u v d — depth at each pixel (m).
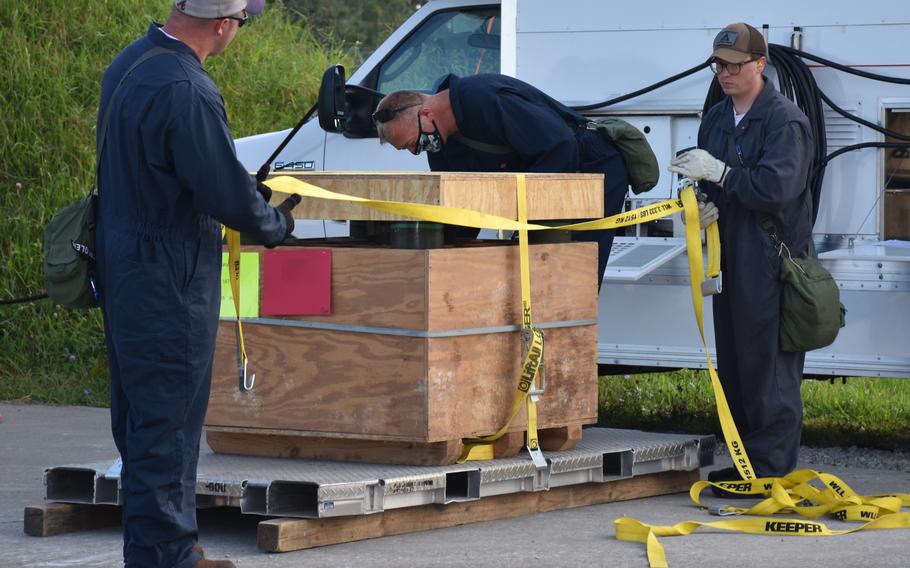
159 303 10.50
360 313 13.52
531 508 14.59
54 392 24.94
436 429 13.24
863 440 20.34
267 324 14.09
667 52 18.88
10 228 29.20
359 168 21.16
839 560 12.35
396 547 12.85
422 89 21.42
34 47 33.62
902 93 17.78
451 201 13.29
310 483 12.66
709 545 13.03
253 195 10.61
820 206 18.20
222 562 10.98
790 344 15.09
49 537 13.65
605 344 18.84
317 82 36.03
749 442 15.50
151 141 10.34
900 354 17.39
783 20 18.25
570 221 15.07
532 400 14.05
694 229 15.21
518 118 15.30
